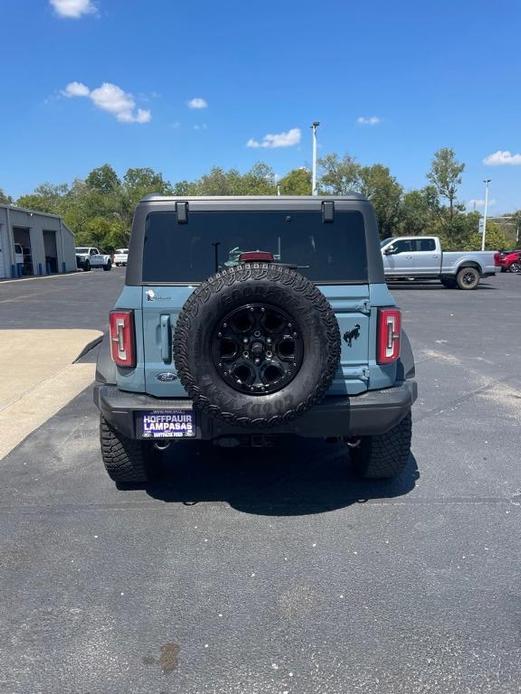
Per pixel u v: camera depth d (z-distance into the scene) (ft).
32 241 121.90
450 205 184.96
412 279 82.02
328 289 12.09
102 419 13.26
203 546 11.47
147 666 8.21
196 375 10.91
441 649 8.48
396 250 74.84
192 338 10.81
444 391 23.68
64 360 29.32
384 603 9.58
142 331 12.04
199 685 7.87
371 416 11.96
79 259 155.02
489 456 16.35
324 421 11.85
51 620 9.22
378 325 12.21
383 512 12.91
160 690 7.79
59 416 20.21
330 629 8.95
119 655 8.44
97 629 9.00
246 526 12.30
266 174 244.42
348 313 12.16
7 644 8.68
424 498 13.64
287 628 8.98
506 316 48.52
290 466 15.74
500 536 11.79
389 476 14.34
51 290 77.71
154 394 12.17
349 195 12.78
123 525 12.37
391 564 10.75
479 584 10.09
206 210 12.55
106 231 238.48
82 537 11.86
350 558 10.97
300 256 12.60
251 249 12.56
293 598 9.73
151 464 14.11
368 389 12.37
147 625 9.08
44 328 41.98
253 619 9.20
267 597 9.77
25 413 20.53
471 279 75.10
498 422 19.52
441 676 7.98
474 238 183.62
